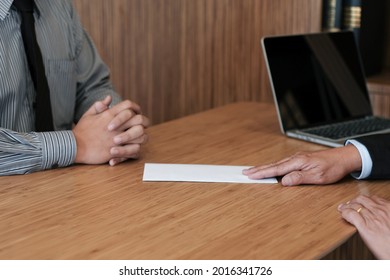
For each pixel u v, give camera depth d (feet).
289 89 5.83
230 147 5.32
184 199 4.03
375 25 8.03
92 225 3.58
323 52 6.23
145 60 8.12
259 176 4.44
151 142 5.46
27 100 5.35
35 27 5.52
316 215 3.81
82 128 4.82
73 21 6.00
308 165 4.40
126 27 7.87
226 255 3.21
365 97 6.51
